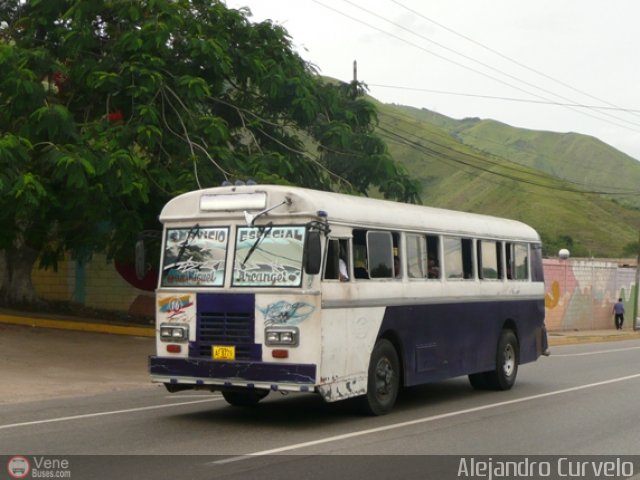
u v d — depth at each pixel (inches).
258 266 450.9
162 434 426.6
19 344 784.3
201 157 802.8
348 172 978.1
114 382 651.5
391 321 504.7
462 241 597.0
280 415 496.1
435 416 503.5
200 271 463.2
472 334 599.5
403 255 523.8
